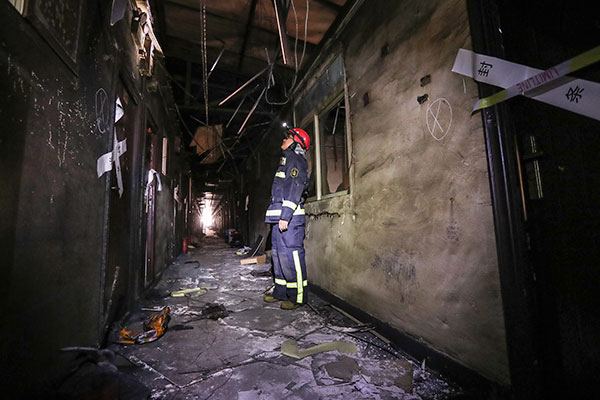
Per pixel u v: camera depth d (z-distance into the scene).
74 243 1.50
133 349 2.00
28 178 1.11
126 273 2.74
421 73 1.93
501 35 1.48
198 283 4.25
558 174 1.33
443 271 1.72
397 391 1.50
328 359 1.85
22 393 1.05
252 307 3.03
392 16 2.26
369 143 2.55
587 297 1.26
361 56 2.71
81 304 1.58
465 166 1.58
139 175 3.17
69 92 1.46
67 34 1.42
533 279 1.35
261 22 3.71
